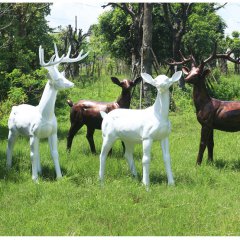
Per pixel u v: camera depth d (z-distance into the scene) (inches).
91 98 832.9
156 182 305.9
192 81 343.9
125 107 375.6
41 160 361.1
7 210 254.5
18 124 320.2
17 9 692.7
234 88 816.9
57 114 687.7
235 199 271.1
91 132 393.1
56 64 305.6
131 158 314.8
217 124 346.0
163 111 287.1
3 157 383.2
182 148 419.8
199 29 960.3
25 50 698.8
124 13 994.1
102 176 302.5
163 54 995.3
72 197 271.6
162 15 967.0
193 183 301.1
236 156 384.2
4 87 594.2
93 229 226.2
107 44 1059.3
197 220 234.1
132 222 233.6
